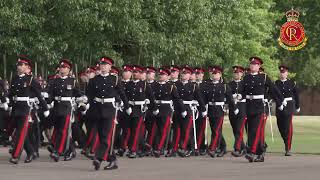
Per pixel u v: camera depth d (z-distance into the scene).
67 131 29.62
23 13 45.62
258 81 29.27
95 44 49.72
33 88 28.34
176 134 32.78
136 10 48.31
